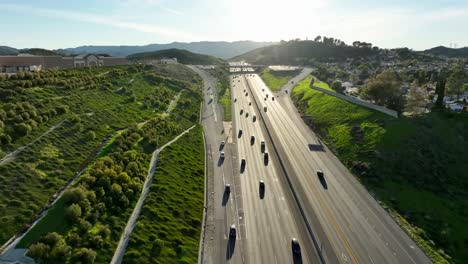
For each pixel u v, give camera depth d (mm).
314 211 62250
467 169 80438
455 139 90438
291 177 76312
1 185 49188
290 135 106875
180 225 54531
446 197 70125
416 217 62375
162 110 113562
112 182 57719
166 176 68312
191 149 89188
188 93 147375
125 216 52938
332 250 51531
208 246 51375
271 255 49719
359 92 149375
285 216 60219
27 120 67125
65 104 84125
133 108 102562
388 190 70875
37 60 147875
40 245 39812
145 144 80312
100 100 98000
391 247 53031
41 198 50188
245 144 97812
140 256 44719
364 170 78312
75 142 69000
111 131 80875
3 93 75500
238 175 76938
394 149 83938
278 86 199250
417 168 77750
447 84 136250
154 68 171875
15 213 45562
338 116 114938
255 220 58719
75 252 42000
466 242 57062
